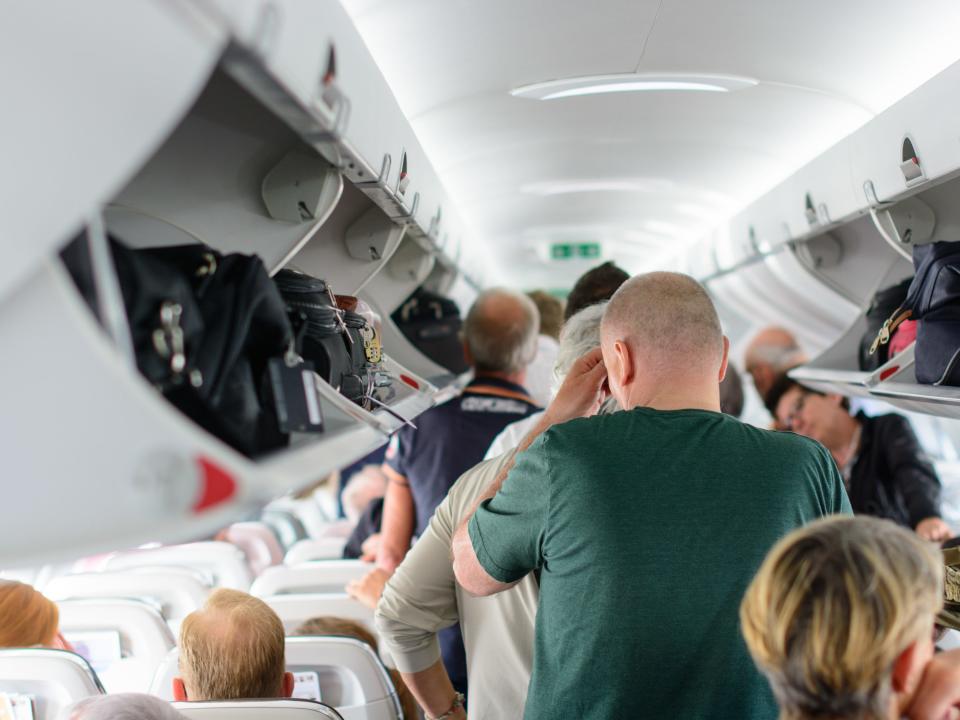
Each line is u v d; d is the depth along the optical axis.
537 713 1.76
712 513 1.68
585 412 2.10
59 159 0.93
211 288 1.42
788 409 5.79
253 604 2.12
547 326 5.66
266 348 1.55
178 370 1.26
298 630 3.00
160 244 1.84
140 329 1.23
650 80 3.62
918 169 2.83
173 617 3.38
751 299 7.07
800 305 6.54
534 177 5.81
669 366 1.84
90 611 2.79
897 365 3.05
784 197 4.50
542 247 9.48
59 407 0.99
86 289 1.06
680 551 1.66
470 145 4.75
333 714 1.90
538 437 1.84
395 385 3.19
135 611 2.79
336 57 1.71
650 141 4.81
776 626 1.15
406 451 3.78
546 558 1.76
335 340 2.12
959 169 2.57
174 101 0.94
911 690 1.17
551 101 3.97
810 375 4.11
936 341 2.62
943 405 2.49
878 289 4.33
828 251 4.39
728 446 1.74
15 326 0.98
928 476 4.98
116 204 1.75
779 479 1.71
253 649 2.04
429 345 5.27
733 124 4.34
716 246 6.82
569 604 1.71
